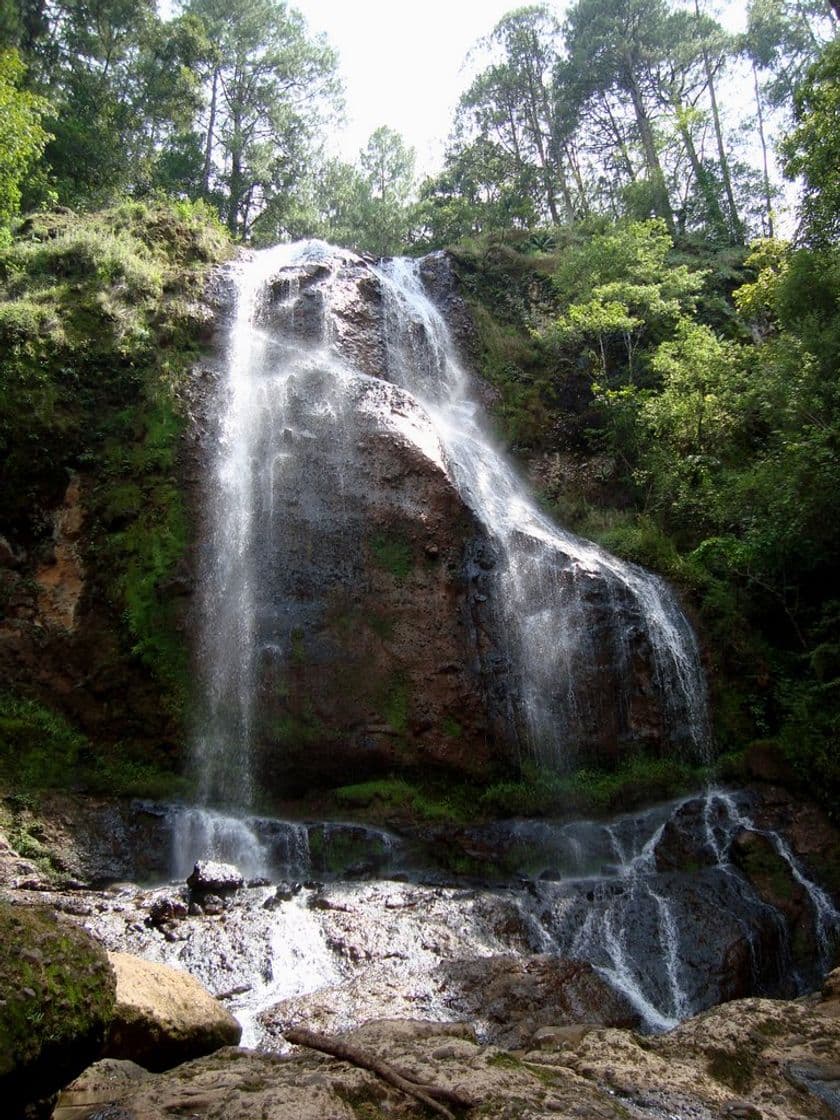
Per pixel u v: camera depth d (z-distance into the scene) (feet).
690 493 53.21
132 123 92.22
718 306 74.02
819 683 42.65
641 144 109.81
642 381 64.75
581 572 44.86
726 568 48.39
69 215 59.72
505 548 45.91
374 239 118.62
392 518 43.39
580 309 62.34
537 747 40.57
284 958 24.85
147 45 93.86
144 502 42.96
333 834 35.04
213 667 40.06
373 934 26.68
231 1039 18.48
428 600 41.45
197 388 48.78
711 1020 18.43
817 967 31.22
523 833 36.70
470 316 68.59
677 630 45.65
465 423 60.49
